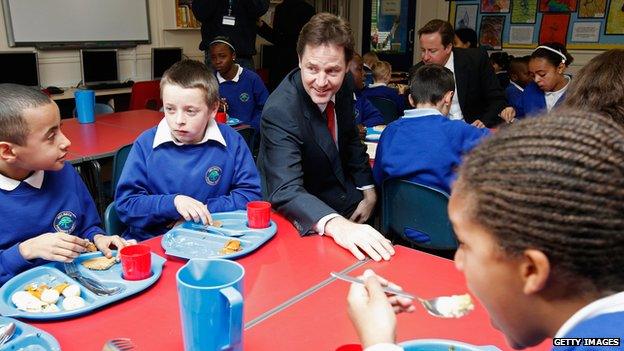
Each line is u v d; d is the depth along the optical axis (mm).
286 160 1651
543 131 506
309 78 1672
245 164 1788
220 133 1760
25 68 4863
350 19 8102
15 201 1347
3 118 1234
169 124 1664
